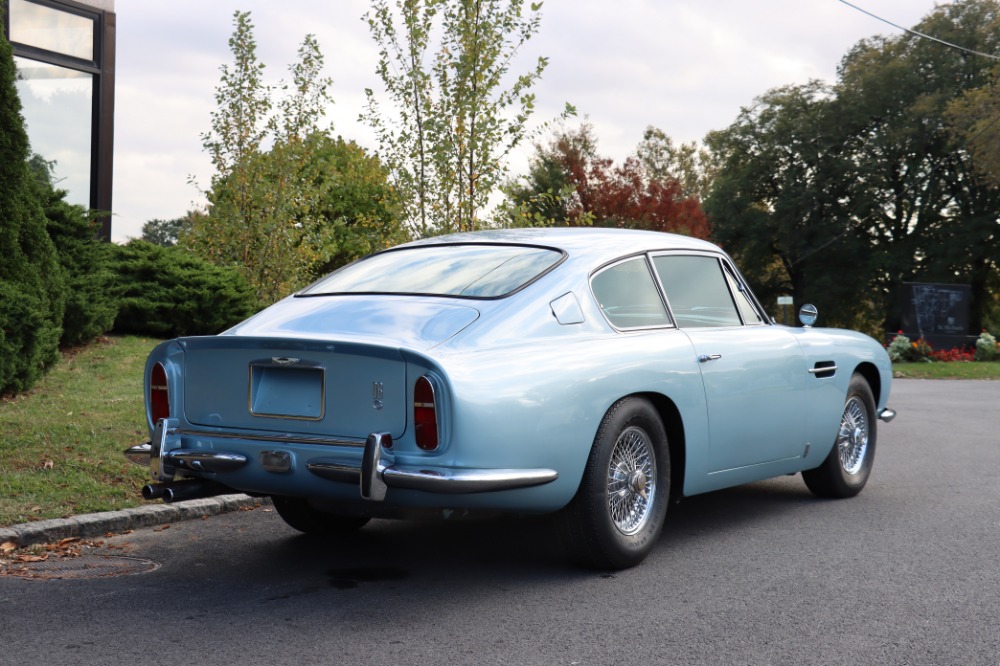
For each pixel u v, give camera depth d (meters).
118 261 12.45
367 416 4.09
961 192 48.31
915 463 8.47
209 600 4.25
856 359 6.66
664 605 4.19
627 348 4.77
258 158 14.30
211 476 4.49
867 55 50.00
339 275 5.20
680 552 5.18
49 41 13.05
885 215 50.22
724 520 6.04
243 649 3.60
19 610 4.07
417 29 10.62
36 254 9.38
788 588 4.46
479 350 4.23
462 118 10.52
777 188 53.75
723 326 5.67
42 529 5.21
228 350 4.39
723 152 54.38
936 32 47.72
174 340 4.50
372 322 4.41
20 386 8.57
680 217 31.86
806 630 3.85
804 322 6.50
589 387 4.46
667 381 4.93
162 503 5.91
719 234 52.88
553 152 32.72
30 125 12.97
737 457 5.50
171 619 3.98
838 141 50.12
